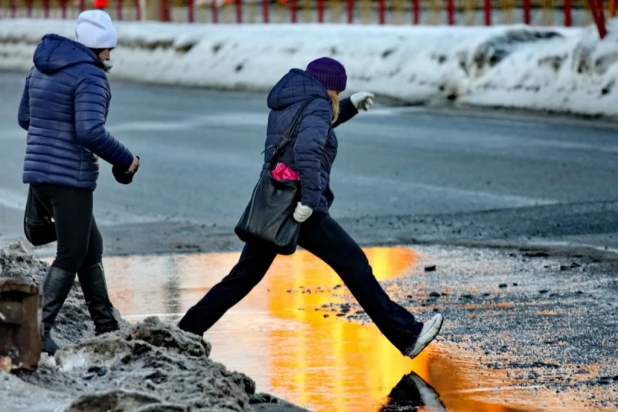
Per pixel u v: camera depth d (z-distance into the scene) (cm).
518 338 1641
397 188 2975
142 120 4519
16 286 1223
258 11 8369
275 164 1495
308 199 1467
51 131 1427
